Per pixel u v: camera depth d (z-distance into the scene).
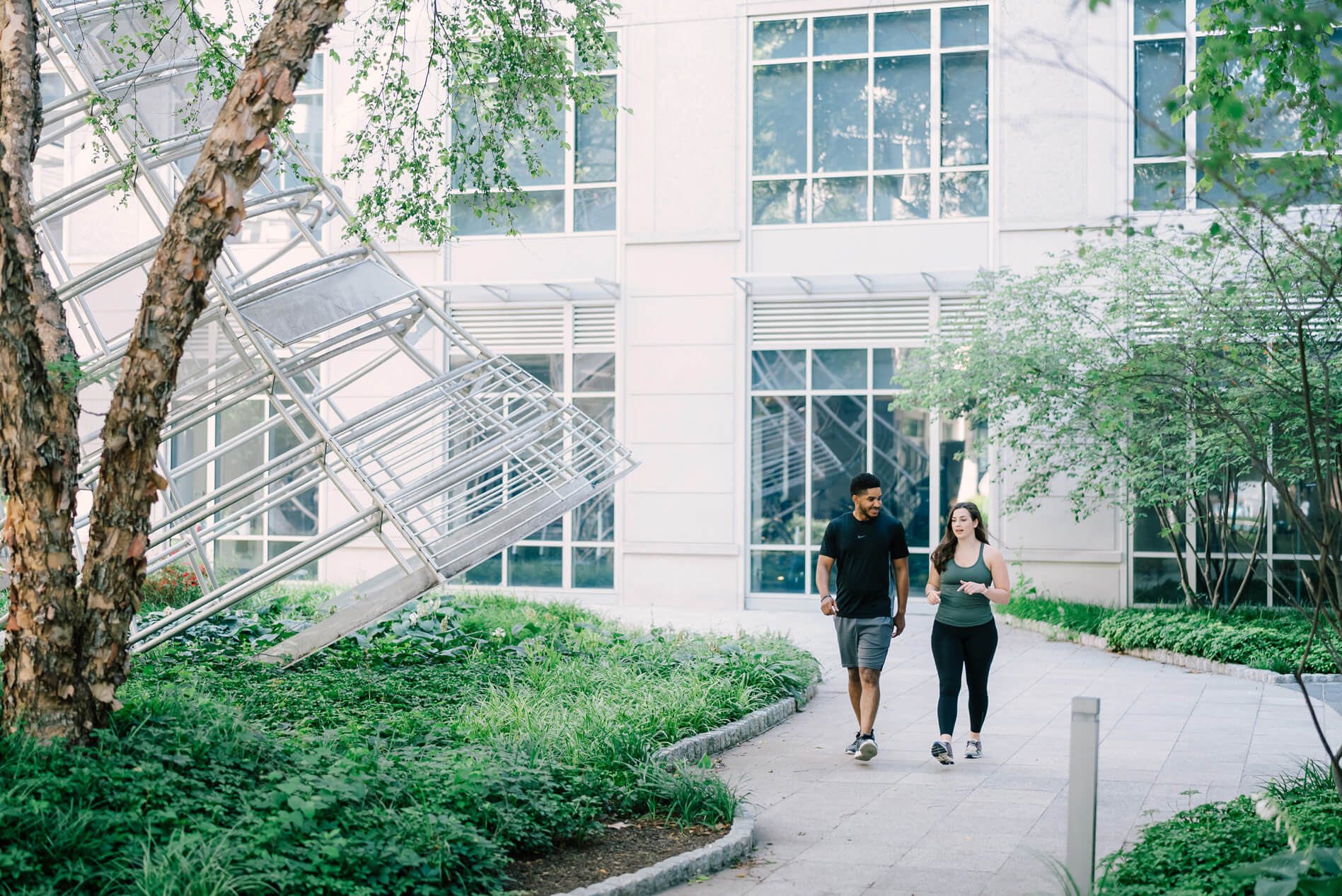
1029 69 16.81
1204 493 13.93
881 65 17.70
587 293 18.52
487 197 9.80
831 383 17.81
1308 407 4.71
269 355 9.66
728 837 5.75
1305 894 3.97
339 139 18.72
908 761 7.89
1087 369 14.08
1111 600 16.45
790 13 17.94
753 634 13.47
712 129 18.11
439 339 18.97
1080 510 15.32
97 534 5.63
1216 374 6.39
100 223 19.66
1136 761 7.72
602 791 6.37
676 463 18.09
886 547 7.96
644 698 8.59
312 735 6.74
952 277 17.30
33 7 6.04
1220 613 14.23
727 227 17.98
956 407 15.62
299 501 19.47
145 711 5.94
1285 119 6.48
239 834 4.56
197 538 10.84
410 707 8.41
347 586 17.42
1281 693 10.46
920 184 17.53
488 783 5.72
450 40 9.73
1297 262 7.16
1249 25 6.06
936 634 7.94
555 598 18.25
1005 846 5.82
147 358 5.66
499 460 10.58
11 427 5.51
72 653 5.52
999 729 8.98
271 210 10.56
